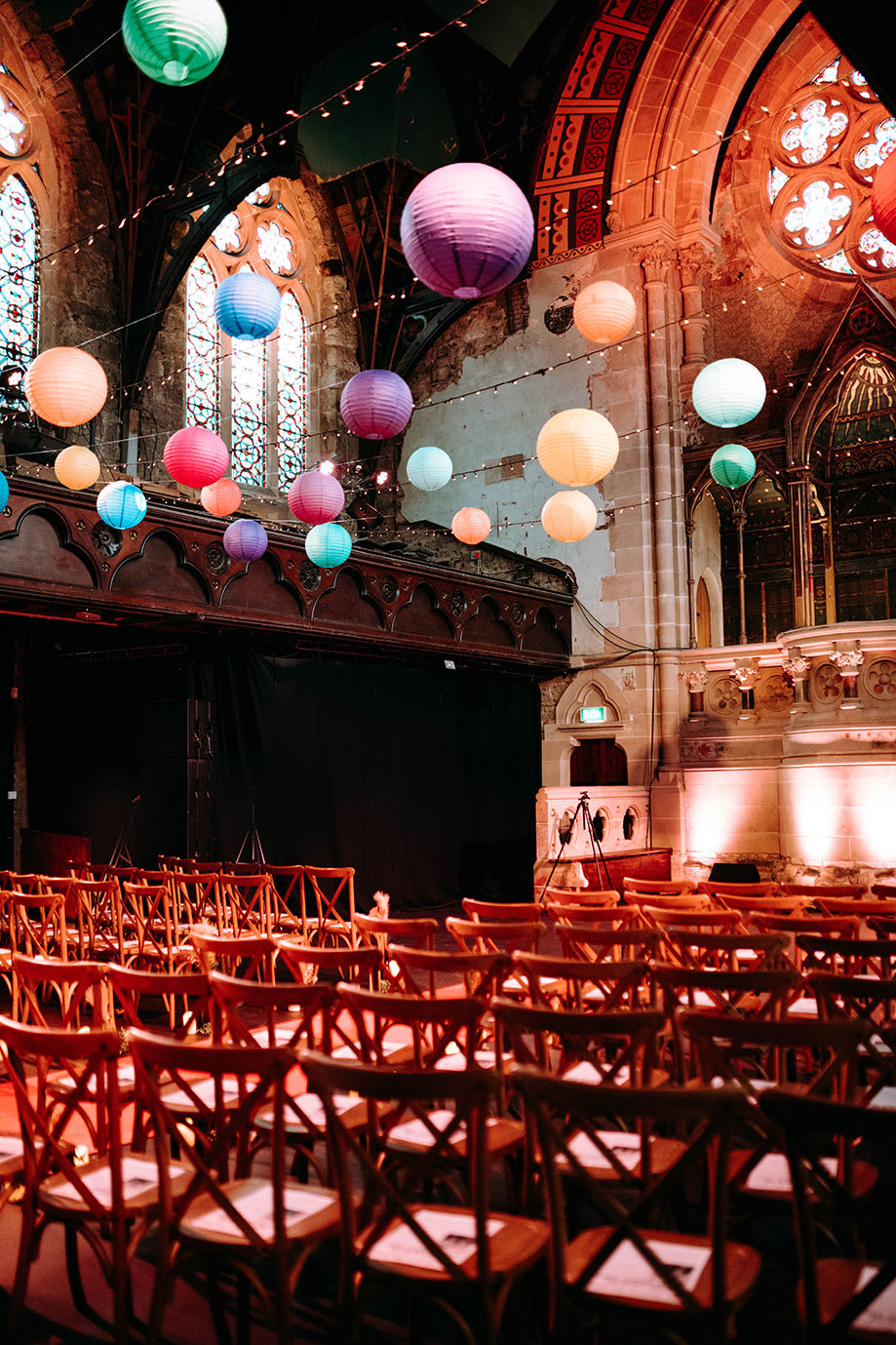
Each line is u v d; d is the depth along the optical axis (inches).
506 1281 106.6
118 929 317.4
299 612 529.7
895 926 234.5
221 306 289.6
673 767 707.4
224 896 381.1
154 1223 170.7
